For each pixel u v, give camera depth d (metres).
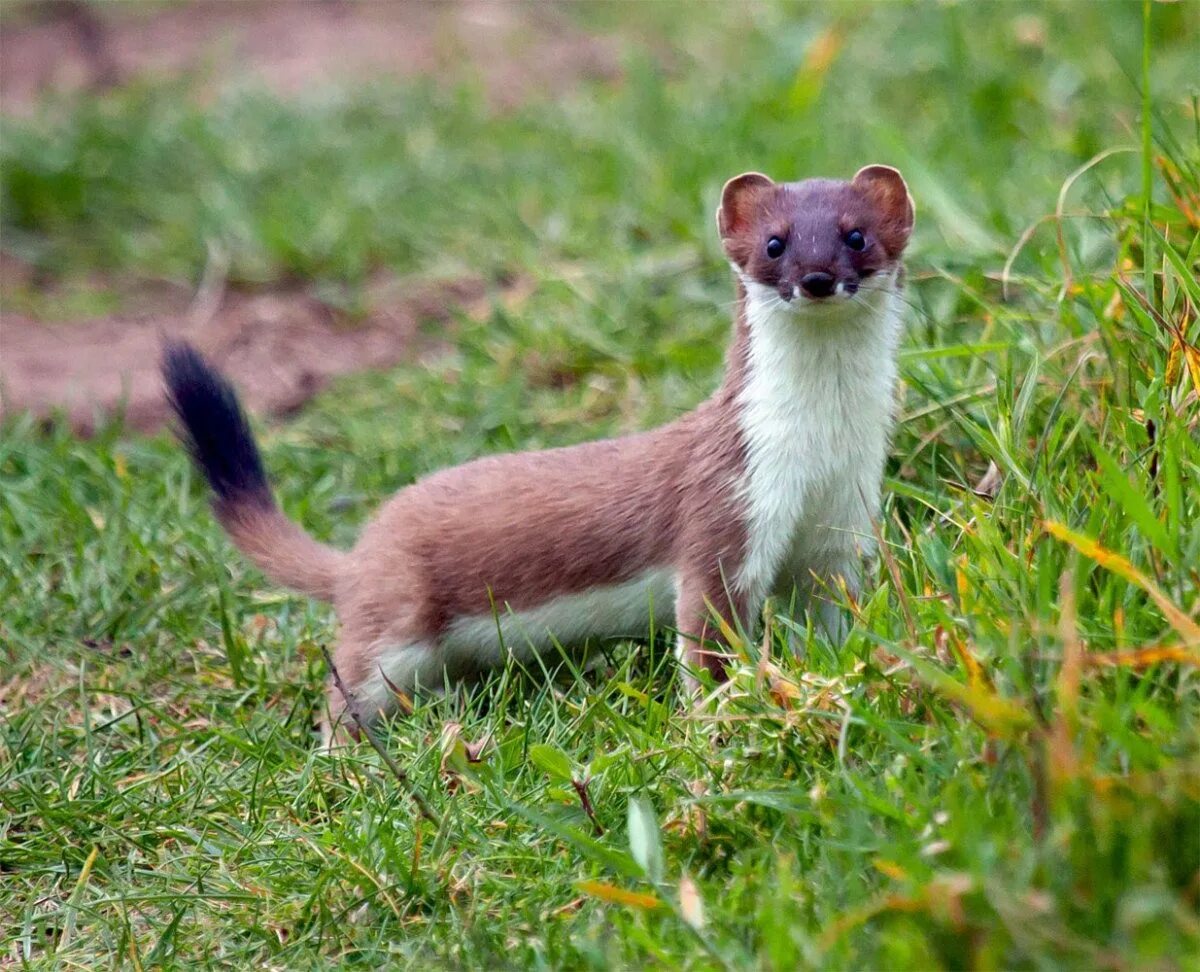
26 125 19.83
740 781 7.96
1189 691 7.10
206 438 10.78
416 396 13.93
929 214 13.67
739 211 9.73
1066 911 6.25
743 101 17.88
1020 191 13.98
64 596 11.27
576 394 13.56
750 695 8.21
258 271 17.02
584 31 22.88
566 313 14.38
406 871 7.93
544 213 16.56
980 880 6.23
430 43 23.02
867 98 17.52
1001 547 8.11
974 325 12.08
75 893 8.28
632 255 15.20
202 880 8.36
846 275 9.09
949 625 7.56
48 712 10.35
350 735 9.89
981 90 16.64
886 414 9.63
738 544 9.52
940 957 6.25
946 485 10.21
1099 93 16.38
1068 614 6.91
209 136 19.30
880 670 7.98
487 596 10.09
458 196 17.36
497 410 13.31
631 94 18.86
